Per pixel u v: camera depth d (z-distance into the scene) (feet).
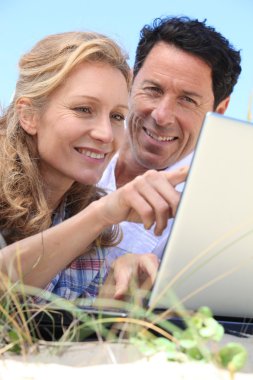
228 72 10.61
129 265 7.02
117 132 7.72
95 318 5.56
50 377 4.29
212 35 10.37
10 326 5.40
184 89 10.30
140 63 10.65
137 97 10.58
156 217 6.29
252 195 5.36
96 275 7.84
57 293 7.56
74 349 5.06
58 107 7.45
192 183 5.30
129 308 5.58
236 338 5.90
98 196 8.30
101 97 7.43
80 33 7.67
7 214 7.33
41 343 5.15
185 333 4.74
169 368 4.47
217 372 4.37
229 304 5.87
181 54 10.31
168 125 10.39
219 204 5.35
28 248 6.57
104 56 7.50
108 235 7.99
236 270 5.63
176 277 5.32
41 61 7.59
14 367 4.54
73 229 6.61
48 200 7.79
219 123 5.17
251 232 5.44
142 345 4.78
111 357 4.71
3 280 5.59
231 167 5.27
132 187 6.41
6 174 7.37
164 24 10.41
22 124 7.62
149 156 10.60
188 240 5.43
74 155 7.55
